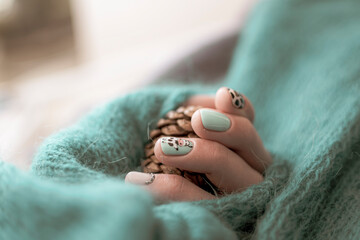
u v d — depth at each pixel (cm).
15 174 16
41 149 19
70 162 18
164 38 65
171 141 19
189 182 19
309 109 25
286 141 25
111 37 65
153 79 37
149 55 57
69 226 14
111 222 13
